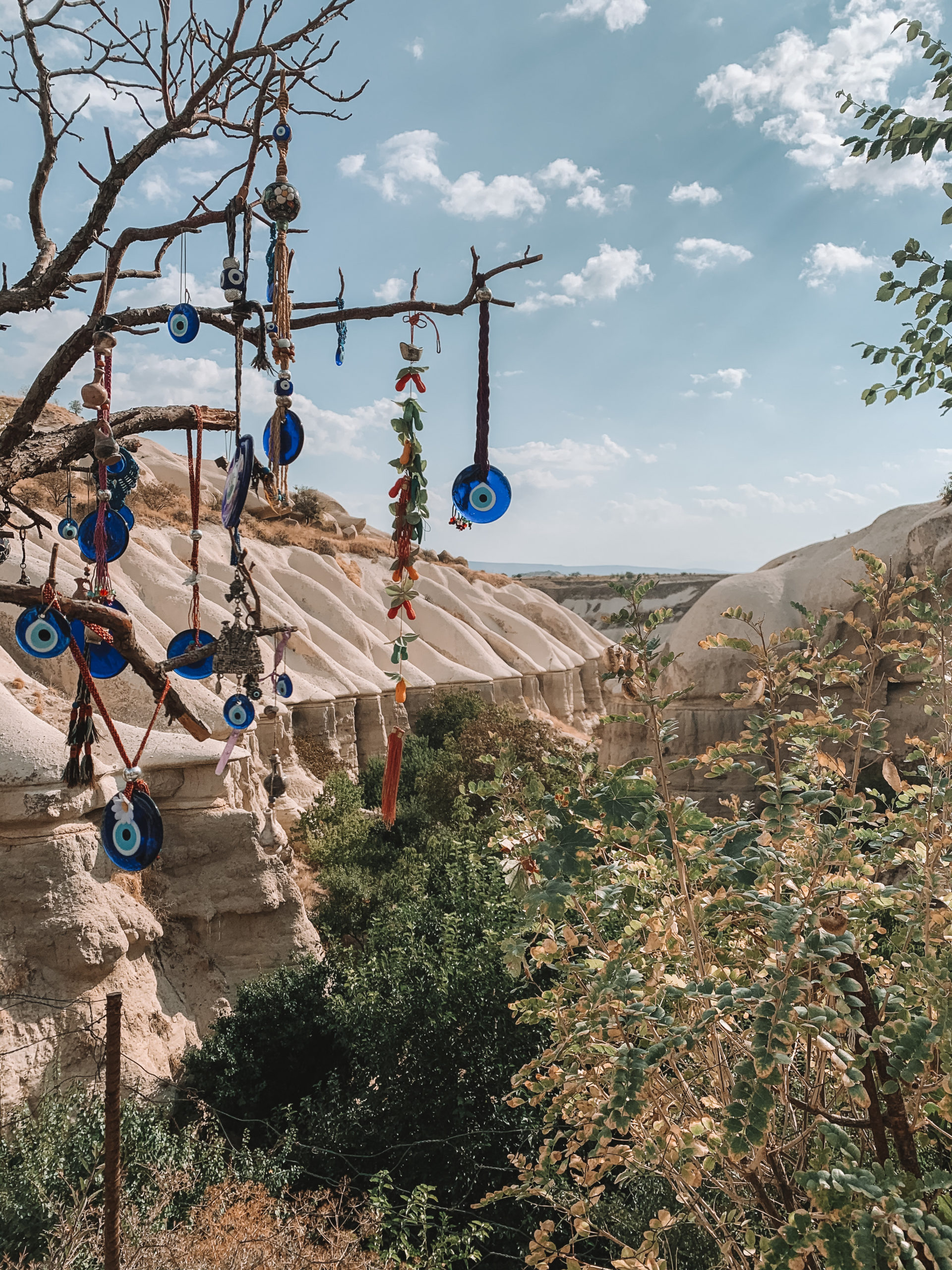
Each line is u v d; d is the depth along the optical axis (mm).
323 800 32406
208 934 19438
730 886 3760
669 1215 3639
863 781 14188
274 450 3674
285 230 3615
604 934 6152
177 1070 16141
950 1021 2666
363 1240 9273
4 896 14352
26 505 4707
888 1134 3514
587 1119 3934
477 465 3393
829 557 36094
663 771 3582
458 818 26125
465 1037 12625
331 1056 17141
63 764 15164
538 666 73125
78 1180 9844
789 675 4000
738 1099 2686
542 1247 3854
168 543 48562
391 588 3049
